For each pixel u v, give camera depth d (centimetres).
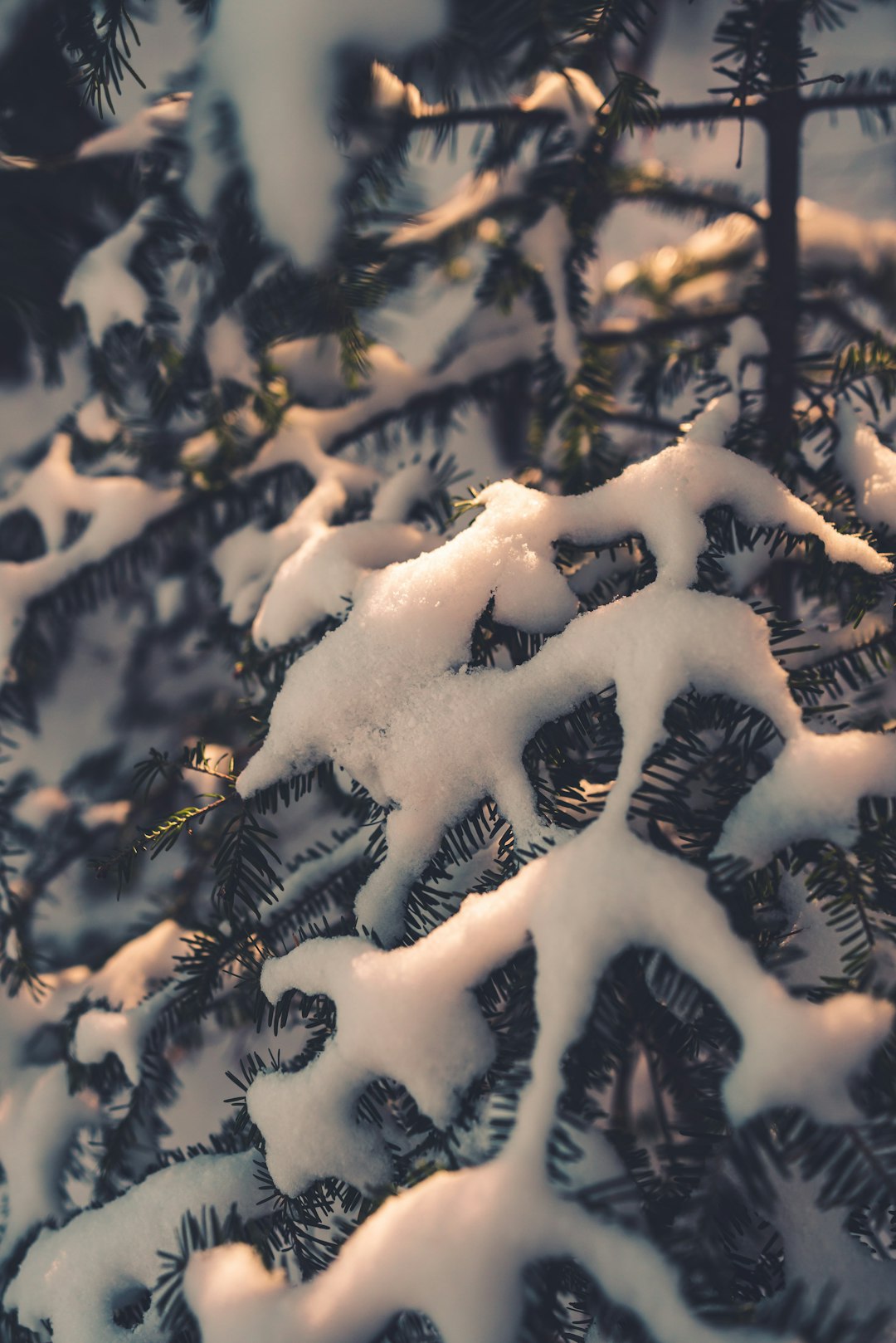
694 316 170
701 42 179
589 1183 129
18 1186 162
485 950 133
